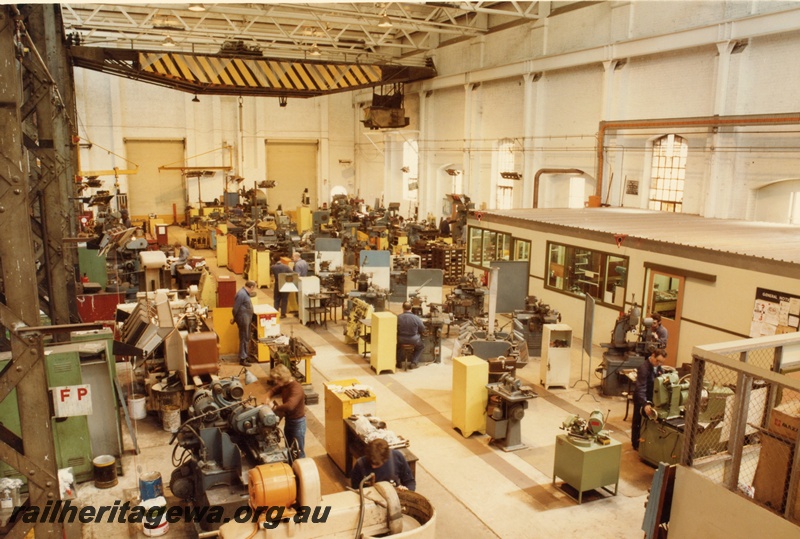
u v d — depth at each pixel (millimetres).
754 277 10836
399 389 11391
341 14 24406
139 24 24875
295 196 37438
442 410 10461
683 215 17641
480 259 19906
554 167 22984
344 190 38750
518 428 9141
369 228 25734
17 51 5883
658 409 8352
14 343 4180
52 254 7883
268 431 6488
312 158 37531
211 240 26750
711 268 11664
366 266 17438
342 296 15766
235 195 32281
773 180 15680
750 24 15445
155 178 33469
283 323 15797
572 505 7609
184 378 9055
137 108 32250
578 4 21094
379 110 27672
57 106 10766
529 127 23719
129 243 16922
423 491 7887
